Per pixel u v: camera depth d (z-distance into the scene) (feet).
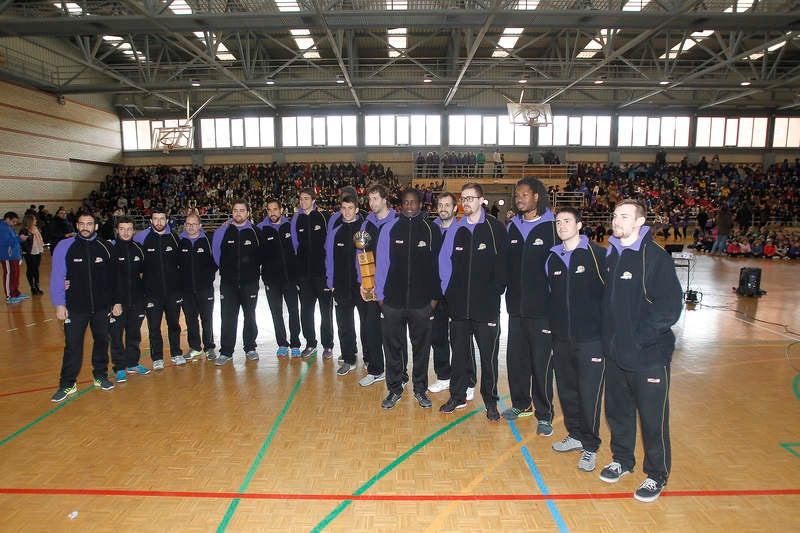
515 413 13.71
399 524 9.34
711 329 23.79
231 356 19.08
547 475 11.02
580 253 10.76
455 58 61.36
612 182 80.74
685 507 9.82
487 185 82.53
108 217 70.18
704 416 13.98
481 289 12.87
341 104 85.30
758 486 10.52
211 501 10.06
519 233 12.46
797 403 14.89
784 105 84.17
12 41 60.80
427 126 87.35
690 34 65.77
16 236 31.42
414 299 13.80
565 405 11.75
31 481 10.81
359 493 10.31
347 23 38.83
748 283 31.96
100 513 9.70
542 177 81.97
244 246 18.16
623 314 9.70
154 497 10.21
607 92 85.40
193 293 18.42
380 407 14.64
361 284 14.98
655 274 9.39
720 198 76.38
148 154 87.15
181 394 15.70
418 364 14.44
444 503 9.98
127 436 12.89
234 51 72.18
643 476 10.98
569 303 10.90
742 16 37.35
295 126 87.40
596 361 10.73
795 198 76.23
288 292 18.88
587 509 9.79
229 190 77.92
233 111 85.92
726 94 82.99
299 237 18.37
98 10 44.11
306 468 11.28
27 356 20.08
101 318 15.75
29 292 35.04
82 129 75.66
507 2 38.27
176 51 71.36
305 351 19.38
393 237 13.83
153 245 17.44
